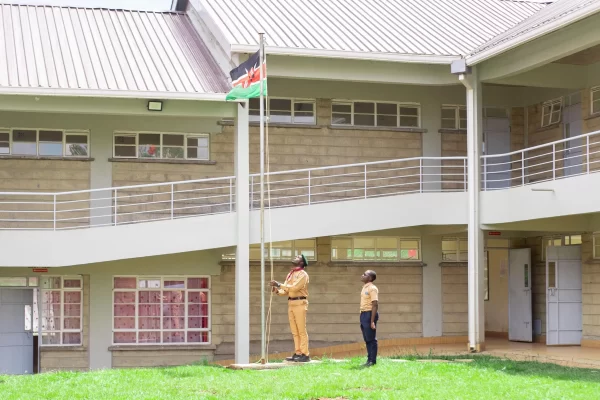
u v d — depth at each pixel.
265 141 24.33
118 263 23.47
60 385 15.06
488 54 21.06
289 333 24.23
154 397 13.45
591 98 23.19
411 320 25.38
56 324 23.08
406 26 24.64
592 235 23.50
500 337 27.45
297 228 21.78
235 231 21.38
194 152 24.03
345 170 24.83
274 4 25.31
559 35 19.95
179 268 23.78
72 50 22.91
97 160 23.25
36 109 20.38
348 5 26.17
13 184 22.73
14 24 24.25
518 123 26.00
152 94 20.58
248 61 19.47
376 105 25.31
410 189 25.22
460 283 25.83
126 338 23.48
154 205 23.48
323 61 22.27
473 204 22.31
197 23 25.52
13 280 22.81
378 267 25.30
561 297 24.22
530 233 25.77
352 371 16.14
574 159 23.80
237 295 21.30
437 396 13.26
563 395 13.41
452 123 25.86
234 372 16.91
